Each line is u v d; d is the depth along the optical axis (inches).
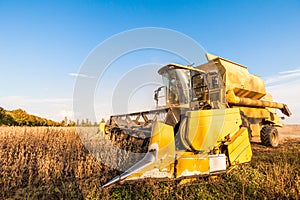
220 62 282.0
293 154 246.8
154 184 137.9
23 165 194.7
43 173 178.4
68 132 355.6
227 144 179.2
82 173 185.3
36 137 354.9
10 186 160.4
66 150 249.6
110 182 126.7
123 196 134.7
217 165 160.1
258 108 349.7
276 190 139.1
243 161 190.9
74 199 135.1
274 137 343.6
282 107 420.2
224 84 271.7
